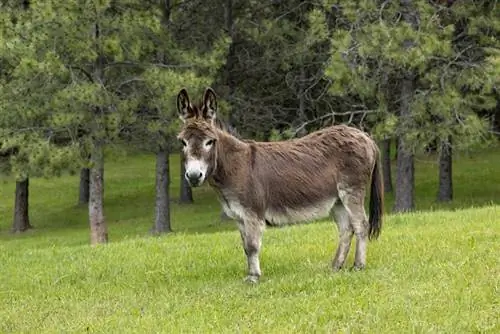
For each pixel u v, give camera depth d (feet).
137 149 111.45
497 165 160.56
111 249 62.95
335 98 123.34
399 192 113.09
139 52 99.71
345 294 36.70
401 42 94.07
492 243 46.98
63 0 92.43
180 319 35.42
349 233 44.37
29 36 93.66
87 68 100.42
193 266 50.96
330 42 107.76
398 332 29.37
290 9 126.00
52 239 125.70
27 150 91.97
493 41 99.81
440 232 55.36
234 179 40.37
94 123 94.84
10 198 170.91
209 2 125.49
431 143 105.70
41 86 95.61
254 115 125.39
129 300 41.81
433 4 102.99
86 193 159.53
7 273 55.16
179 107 40.16
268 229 68.64
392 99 116.06
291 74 125.90
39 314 40.47
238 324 33.30
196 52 108.06
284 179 41.42
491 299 32.78
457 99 94.94
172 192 165.07
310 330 31.09
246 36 123.95
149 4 112.27
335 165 42.47
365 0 98.68
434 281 37.29
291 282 40.83
